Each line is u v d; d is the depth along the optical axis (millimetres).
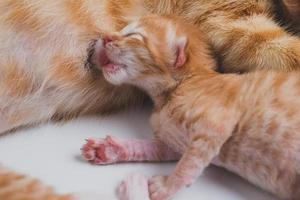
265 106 306
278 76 317
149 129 344
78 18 334
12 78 326
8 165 314
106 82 347
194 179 305
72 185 307
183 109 313
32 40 326
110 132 341
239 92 313
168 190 302
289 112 303
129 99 358
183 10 359
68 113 348
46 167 316
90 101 350
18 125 336
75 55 338
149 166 323
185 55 324
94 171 316
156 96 330
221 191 309
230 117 306
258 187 312
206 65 331
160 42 325
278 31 346
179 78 325
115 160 320
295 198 306
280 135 301
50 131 339
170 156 325
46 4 325
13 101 330
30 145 329
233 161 312
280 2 359
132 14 353
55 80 336
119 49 324
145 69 325
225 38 349
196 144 304
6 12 319
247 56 344
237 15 354
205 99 312
